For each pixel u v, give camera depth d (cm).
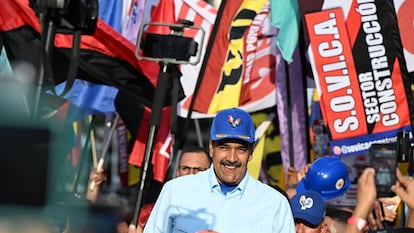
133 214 814
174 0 1166
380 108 1070
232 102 1118
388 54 1072
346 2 1076
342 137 1070
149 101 1026
